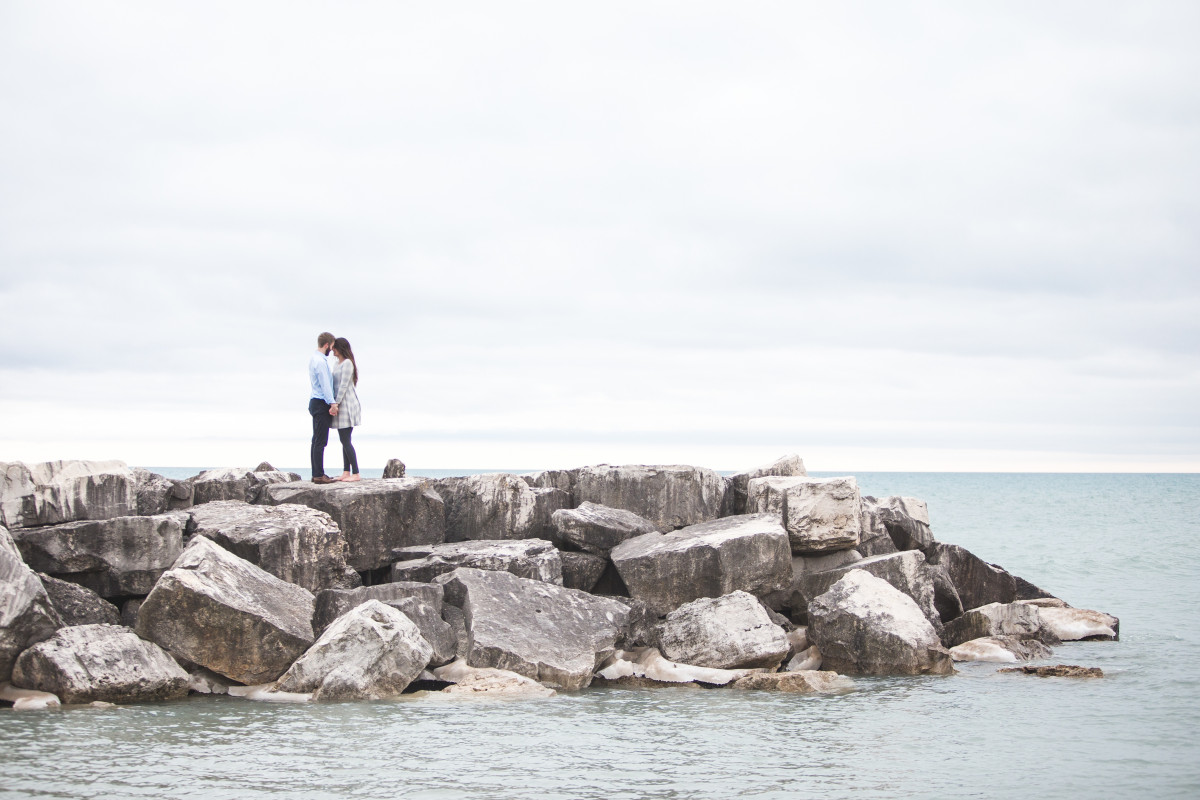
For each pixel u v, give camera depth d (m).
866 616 13.98
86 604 12.45
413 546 15.87
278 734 9.91
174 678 11.50
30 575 11.38
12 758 8.91
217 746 9.44
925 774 8.98
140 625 11.75
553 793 8.27
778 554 15.35
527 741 9.86
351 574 14.40
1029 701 12.03
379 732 10.07
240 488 16.23
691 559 14.90
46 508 13.35
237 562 12.73
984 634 16.08
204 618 11.64
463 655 12.77
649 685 12.98
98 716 10.51
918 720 11.02
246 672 11.75
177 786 8.24
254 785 8.32
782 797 8.28
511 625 13.01
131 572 12.98
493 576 13.81
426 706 11.29
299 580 13.68
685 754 9.50
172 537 13.26
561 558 15.69
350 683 11.56
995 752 9.72
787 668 14.32
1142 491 121.19
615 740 9.98
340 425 16.58
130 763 8.83
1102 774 9.03
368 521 15.31
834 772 8.99
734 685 12.86
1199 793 8.48
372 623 11.77
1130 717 11.22
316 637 12.32
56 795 7.95
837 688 12.73
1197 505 79.50
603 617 13.80
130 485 14.09
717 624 13.62
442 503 16.41
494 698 11.78
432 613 12.80
